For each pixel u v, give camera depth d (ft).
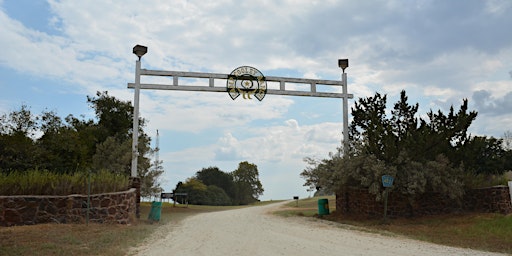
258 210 103.91
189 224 57.52
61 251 30.17
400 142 59.36
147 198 90.17
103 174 55.06
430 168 58.75
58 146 93.56
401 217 62.54
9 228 39.91
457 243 39.55
